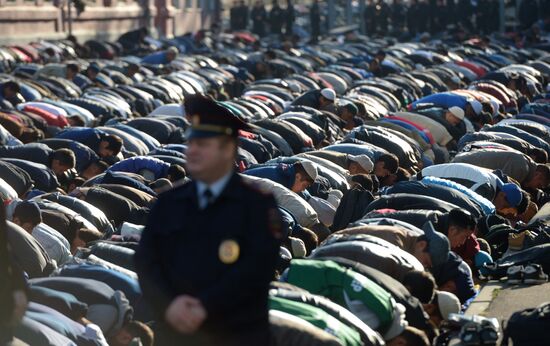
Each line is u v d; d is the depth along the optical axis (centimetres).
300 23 9544
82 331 1312
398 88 4319
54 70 4359
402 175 2481
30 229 1706
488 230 1997
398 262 1519
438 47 6412
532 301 1634
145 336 1389
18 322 1009
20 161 2238
